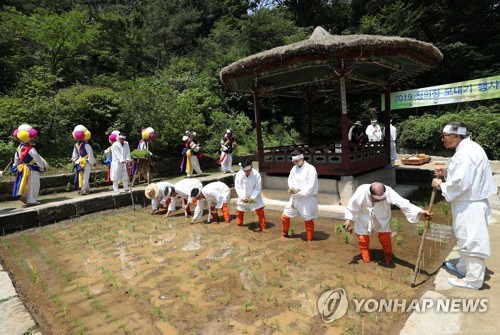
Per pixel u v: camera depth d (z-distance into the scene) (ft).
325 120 66.49
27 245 20.31
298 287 12.35
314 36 23.40
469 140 10.75
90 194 30.04
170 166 41.68
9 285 12.90
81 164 29.35
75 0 92.48
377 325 9.59
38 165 26.66
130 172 34.55
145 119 40.70
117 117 41.91
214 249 17.24
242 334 9.66
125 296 12.65
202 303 11.66
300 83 25.68
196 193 21.47
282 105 71.67
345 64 21.17
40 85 38.65
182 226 22.26
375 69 26.48
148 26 95.61
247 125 61.05
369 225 13.52
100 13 83.87
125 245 18.94
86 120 40.29
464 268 11.61
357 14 84.74
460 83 42.27
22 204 26.86
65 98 39.65
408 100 47.39
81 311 11.73
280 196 26.25
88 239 20.66
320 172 23.82
